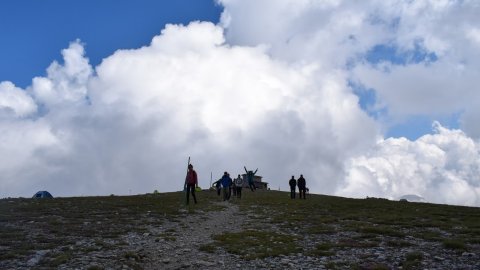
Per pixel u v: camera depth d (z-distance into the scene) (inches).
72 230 845.8
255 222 1072.8
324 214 1236.5
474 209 1417.3
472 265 567.8
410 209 1396.4
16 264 565.9
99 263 577.3
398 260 605.3
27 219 980.6
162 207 1349.7
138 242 753.0
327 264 584.7
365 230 880.9
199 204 1519.4
